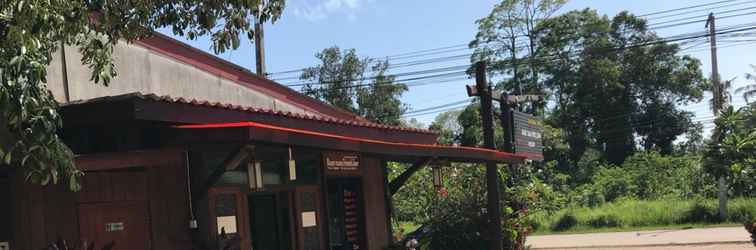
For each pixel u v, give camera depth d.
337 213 11.52
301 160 10.30
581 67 51.81
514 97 14.53
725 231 21.12
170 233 7.85
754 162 12.23
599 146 53.72
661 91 53.53
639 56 51.72
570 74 52.59
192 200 7.85
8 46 4.16
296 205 10.02
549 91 53.69
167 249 7.81
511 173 15.12
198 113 7.75
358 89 46.38
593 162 46.09
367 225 11.97
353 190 11.97
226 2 5.77
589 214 27.30
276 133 6.75
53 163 4.58
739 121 12.86
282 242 9.80
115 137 7.69
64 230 7.07
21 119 4.18
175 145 7.36
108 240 7.45
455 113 61.44
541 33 52.56
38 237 6.84
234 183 8.90
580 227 26.91
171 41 10.52
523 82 53.06
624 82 53.00
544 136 45.91
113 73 5.77
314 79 46.47
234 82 11.79
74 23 4.87
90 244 7.12
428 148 9.57
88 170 6.76
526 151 14.98
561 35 51.91
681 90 52.53
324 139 7.42
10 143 4.64
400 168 18.16
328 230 10.59
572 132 53.72
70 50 8.76
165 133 7.49
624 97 53.09
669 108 53.53
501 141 38.78
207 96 11.09
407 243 12.06
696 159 33.25
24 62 4.18
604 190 33.81
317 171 10.66
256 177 7.40
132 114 6.86
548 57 50.81
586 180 44.88
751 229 13.79
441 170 12.28
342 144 7.75
